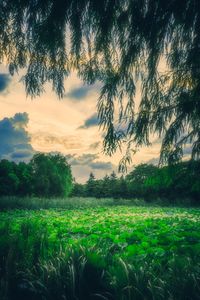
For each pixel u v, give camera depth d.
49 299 2.79
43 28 3.44
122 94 3.87
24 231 4.18
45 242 3.76
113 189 39.12
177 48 4.11
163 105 4.10
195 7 3.42
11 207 18.50
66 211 18.09
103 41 3.78
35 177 36.72
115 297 2.67
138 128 3.83
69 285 2.82
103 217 13.66
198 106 3.59
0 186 32.44
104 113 3.76
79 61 4.07
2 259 3.30
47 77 3.98
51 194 38.44
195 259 3.59
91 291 2.85
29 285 2.94
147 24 3.53
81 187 56.28
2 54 3.92
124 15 3.79
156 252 4.50
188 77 3.93
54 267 3.04
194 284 2.52
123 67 3.80
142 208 22.31
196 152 3.71
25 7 3.52
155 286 2.55
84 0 3.53
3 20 3.64
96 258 3.05
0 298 2.81
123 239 6.02
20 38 3.79
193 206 23.30
